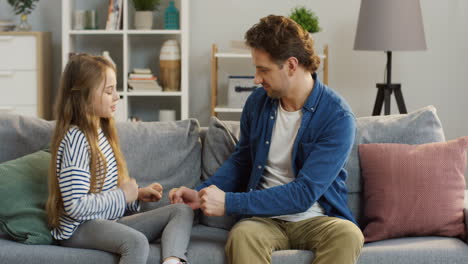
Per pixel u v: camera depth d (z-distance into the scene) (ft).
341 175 7.11
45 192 6.95
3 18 14.75
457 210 7.02
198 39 14.74
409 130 7.70
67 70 6.78
